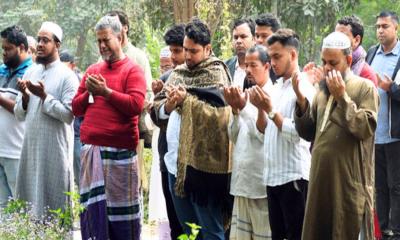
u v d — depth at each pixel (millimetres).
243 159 6668
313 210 5973
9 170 8680
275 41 6465
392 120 8305
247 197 6672
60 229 7410
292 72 6492
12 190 8703
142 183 8531
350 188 5910
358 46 7637
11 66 8773
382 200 8531
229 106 6984
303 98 6090
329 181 5926
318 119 6023
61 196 7922
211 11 13328
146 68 8523
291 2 14945
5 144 8656
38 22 21094
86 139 7348
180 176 6934
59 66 8062
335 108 5887
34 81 8070
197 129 6922
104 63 7496
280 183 6371
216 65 7066
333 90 5762
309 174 6148
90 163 7383
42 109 7887
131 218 7375
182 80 7109
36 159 7953
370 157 6027
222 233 7082
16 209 7738
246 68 6746
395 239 8453
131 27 15617
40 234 7207
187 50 7043
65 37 21172
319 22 15078
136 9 16172
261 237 6695
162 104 7262
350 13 16672
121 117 7301
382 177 8500
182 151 6941
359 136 5824
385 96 8352
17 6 21469
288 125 6262
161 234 8367
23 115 8164
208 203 6957
